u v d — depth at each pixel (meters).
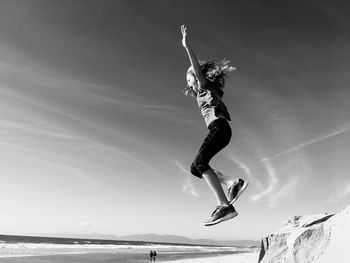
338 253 5.70
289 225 10.76
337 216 6.86
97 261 41.91
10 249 59.44
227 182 3.05
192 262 41.25
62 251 62.56
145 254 66.81
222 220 2.85
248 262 25.66
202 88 3.12
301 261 7.50
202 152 3.00
